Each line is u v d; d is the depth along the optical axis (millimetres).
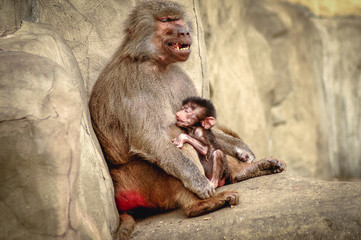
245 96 15695
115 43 9578
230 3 16000
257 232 6152
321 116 19812
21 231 4844
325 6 21250
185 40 7727
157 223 7090
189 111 7984
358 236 5938
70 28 9203
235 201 6938
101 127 7738
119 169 7750
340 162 20281
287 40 18797
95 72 9352
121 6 9742
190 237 6316
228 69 15242
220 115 14367
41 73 5430
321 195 6738
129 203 7672
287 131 18812
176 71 8414
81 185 5719
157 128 7387
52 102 5320
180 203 7289
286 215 6289
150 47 7773
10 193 4859
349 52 20734
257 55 18000
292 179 7652
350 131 20484
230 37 15859
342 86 20500
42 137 5035
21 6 8344
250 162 8758
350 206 6250
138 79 7598
